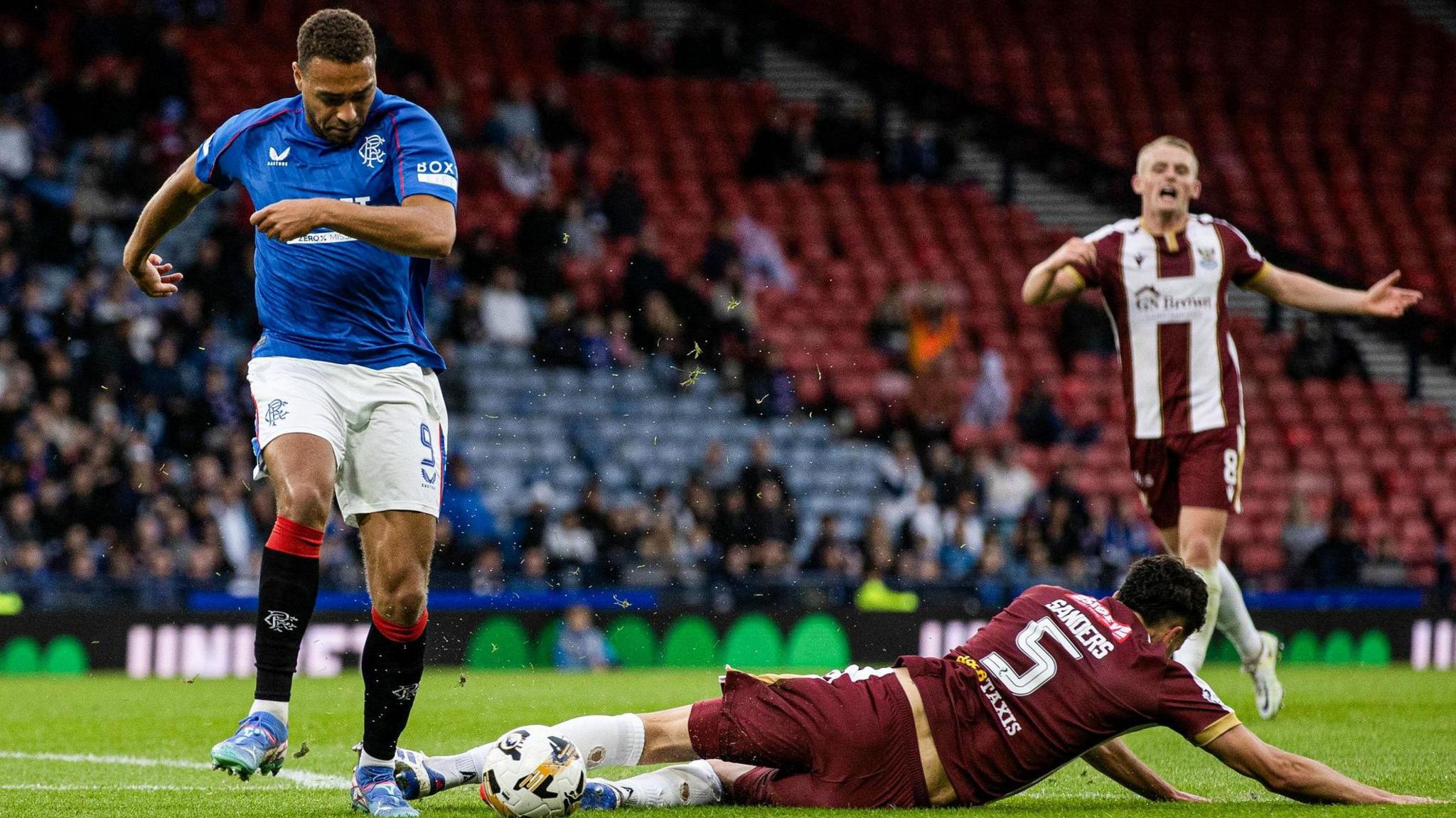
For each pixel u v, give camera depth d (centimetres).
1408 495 6531
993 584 4931
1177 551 2611
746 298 6128
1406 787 1980
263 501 4494
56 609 4097
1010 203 7506
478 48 7100
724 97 7325
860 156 7319
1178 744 2455
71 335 4741
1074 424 6231
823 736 1666
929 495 5009
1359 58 8550
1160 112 8088
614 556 4741
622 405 5619
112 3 6350
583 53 7112
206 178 1719
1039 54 8169
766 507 4791
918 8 8244
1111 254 2525
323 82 1586
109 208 5491
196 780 2041
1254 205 7756
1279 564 5862
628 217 6041
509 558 4622
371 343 1669
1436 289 7619
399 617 1652
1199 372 2503
